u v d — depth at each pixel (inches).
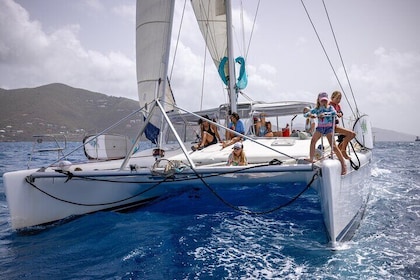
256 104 333.4
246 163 200.2
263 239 165.6
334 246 150.1
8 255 152.9
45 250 158.2
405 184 326.3
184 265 135.2
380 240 159.6
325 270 126.6
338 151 162.6
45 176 186.9
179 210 228.7
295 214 211.5
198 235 173.9
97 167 219.1
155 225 193.8
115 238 172.1
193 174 176.1
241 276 123.3
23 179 189.3
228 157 208.7
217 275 124.8
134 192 233.9
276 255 143.7
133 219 207.8
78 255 150.6
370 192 259.9
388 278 119.0
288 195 262.4
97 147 255.4
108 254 150.4
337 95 184.4
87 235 179.0
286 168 160.7
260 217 207.2
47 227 195.8
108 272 130.6
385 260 135.1
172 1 241.4
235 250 151.1
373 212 211.2
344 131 178.4
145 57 258.5
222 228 185.8
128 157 192.2
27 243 169.3
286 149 221.6
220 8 335.6
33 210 190.7
